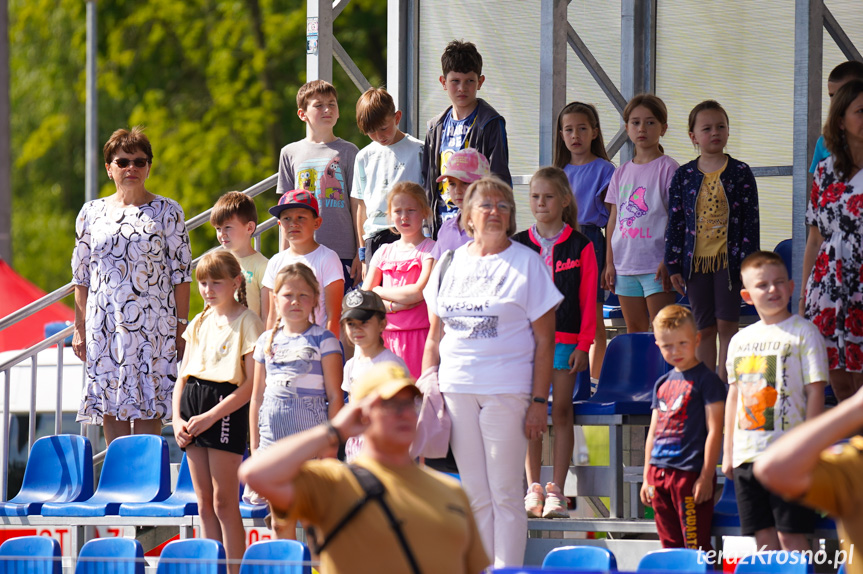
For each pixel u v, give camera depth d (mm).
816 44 17781
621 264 19625
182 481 18828
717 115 18016
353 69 23781
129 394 18438
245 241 19609
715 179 18031
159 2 67500
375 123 19891
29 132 74312
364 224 20297
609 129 24312
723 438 14641
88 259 18984
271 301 17938
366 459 9922
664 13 24344
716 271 17984
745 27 23516
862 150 15453
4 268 38344
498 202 15125
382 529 9508
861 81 15258
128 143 18672
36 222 72625
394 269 17406
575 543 15844
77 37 70125
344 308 16031
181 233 18922
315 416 15766
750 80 23484
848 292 15438
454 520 9812
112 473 18953
